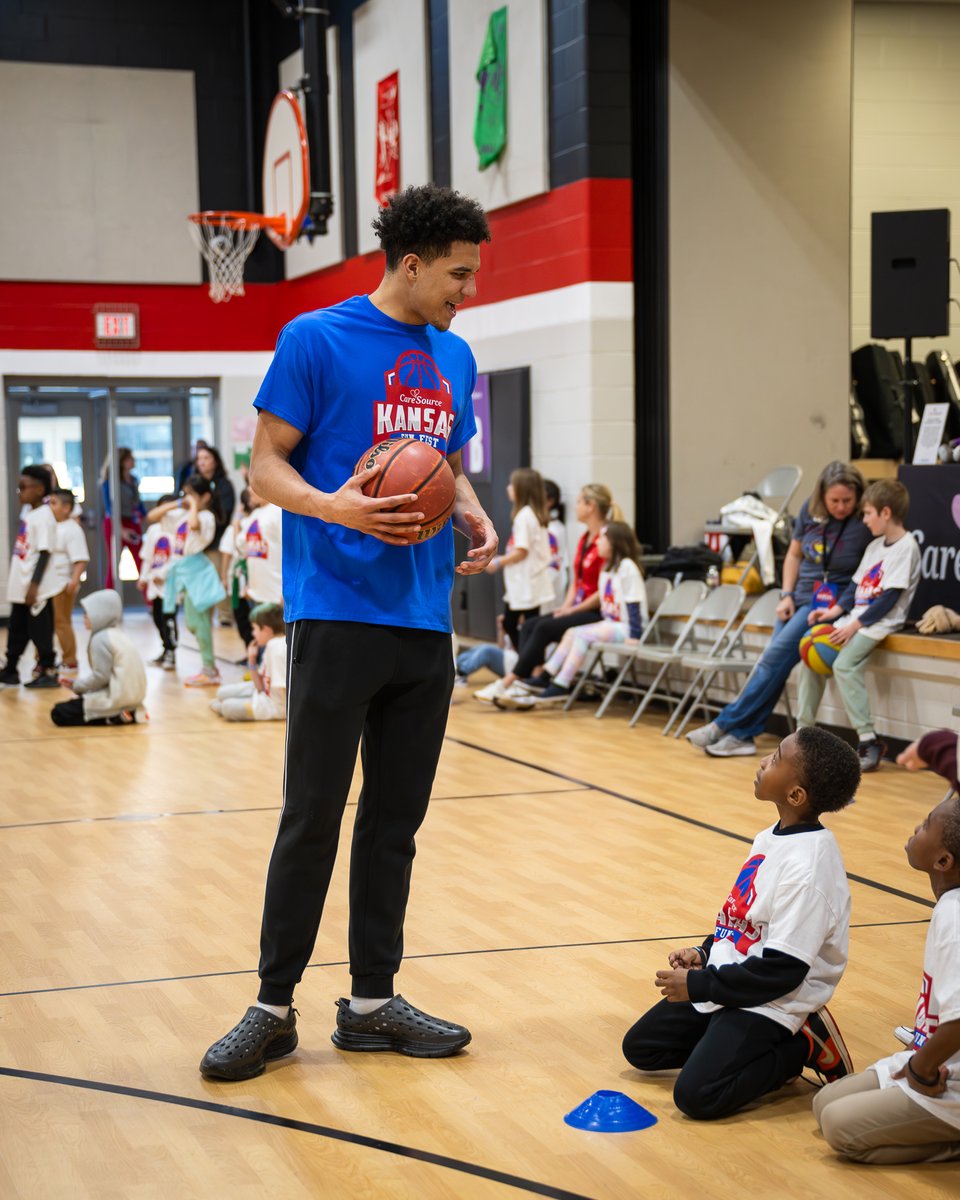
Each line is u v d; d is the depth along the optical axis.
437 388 3.11
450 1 10.73
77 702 8.15
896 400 10.24
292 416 2.99
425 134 11.27
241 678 10.10
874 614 6.63
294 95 12.08
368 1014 3.28
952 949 2.58
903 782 6.43
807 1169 2.69
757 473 9.49
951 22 11.31
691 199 9.23
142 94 14.27
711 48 9.18
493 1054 3.26
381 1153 2.75
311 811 3.06
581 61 9.08
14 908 4.52
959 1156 2.73
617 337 9.24
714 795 6.18
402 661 3.09
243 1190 2.60
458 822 5.68
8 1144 2.80
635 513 9.48
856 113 11.27
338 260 13.20
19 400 14.35
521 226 9.98
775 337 9.46
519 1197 2.56
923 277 7.97
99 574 14.82
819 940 2.86
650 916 4.36
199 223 13.26
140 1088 3.07
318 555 3.03
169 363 14.59
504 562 9.16
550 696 8.55
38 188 14.02
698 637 8.28
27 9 13.89
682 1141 2.81
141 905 4.54
